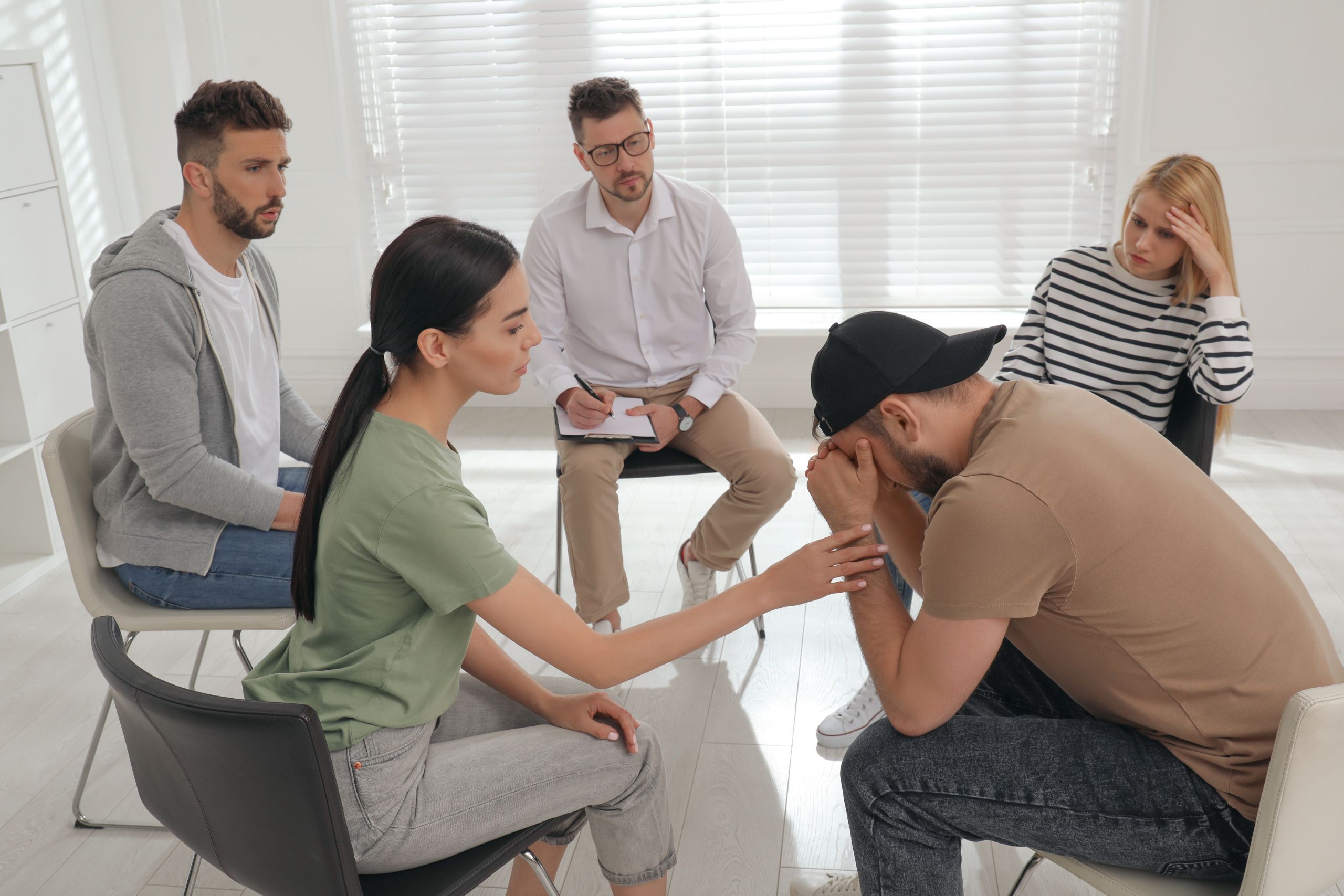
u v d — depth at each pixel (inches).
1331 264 160.4
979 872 78.7
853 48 163.9
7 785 91.5
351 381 54.9
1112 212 165.8
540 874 60.2
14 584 125.6
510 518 140.8
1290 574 55.7
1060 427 53.1
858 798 58.9
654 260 112.5
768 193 171.8
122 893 79.0
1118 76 160.2
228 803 50.7
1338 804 48.3
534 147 174.4
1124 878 55.4
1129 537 51.4
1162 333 94.9
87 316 79.9
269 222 84.0
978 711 70.1
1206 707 52.6
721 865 79.7
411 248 52.6
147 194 173.0
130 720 53.3
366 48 173.2
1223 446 153.6
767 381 178.5
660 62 168.1
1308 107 155.3
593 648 56.5
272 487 80.1
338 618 55.7
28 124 128.0
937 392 56.0
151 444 76.9
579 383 109.7
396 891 54.6
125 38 165.0
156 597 80.1
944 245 170.7
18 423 128.5
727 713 98.5
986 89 163.9
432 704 56.6
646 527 138.0
